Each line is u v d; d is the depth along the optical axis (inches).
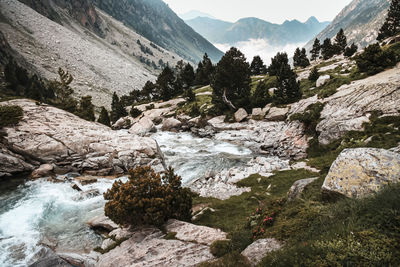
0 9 5812.0
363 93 1054.4
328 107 1207.6
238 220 517.3
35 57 4808.1
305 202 367.6
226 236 401.4
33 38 5575.8
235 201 647.1
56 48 5851.4
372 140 751.1
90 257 432.5
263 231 338.0
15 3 6742.1
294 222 311.0
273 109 1804.9
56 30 6914.4
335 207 286.7
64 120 1312.7
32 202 746.2
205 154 1397.6
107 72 6441.9
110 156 1088.8
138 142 1198.9
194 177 1025.5
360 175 315.9
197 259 321.7
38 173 950.4
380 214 220.7
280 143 1342.3
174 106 2999.5
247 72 2203.5
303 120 1306.6
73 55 6077.8
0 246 514.6
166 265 312.2
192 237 405.7
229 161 1212.5
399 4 2682.1
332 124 1048.2
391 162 310.3
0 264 451.5
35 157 1005.8
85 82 5098.4
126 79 6796.3
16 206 715.4
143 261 333.7
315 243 213.5
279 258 222.1
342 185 322.0
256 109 1969.7
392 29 2817.4
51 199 773.3
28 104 1400.1
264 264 231.9
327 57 3464.6
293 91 1813.5
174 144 1706.4
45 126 1160.8
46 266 387.2
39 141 1043.9
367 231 205.6
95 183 944.3
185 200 526.9
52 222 634.2
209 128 2076.8
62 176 962.7
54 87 2300.7
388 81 1020.5
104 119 2559.1
